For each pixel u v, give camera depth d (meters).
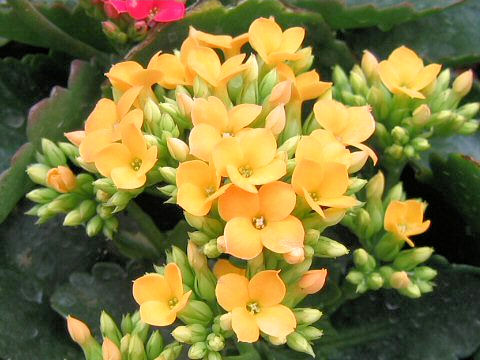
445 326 0.18
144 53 0.17
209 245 0.13
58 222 0.19
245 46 0.18
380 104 0.17
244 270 0.14
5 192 0.16
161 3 0.17
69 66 0.21
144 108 0.14
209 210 0.13
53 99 0.17
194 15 0.17
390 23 0.20
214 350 0.13
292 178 0.12
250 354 0.15
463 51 0.21
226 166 0.12
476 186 0.17
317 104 0.14
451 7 0.21
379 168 0.19
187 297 0.12
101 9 0.17
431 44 0.21
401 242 0.16
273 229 0.12
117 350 0.13
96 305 0.17
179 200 0.12
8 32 0.19
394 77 0.16
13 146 0.19
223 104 0.13
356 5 0.19
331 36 0.19
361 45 0.21
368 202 0.16
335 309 0.18
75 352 0.17
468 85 0.17
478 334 0.18
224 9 0.17
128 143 0.13
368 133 0.14
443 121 0.17
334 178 0.13
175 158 0.13
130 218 0.18
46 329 0.17
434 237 0.20
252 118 0.13
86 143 0.13
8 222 0.18
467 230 0.19
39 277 0.18
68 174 0.15
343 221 0.16
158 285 0.13
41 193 0.16
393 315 0.18
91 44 0.20
